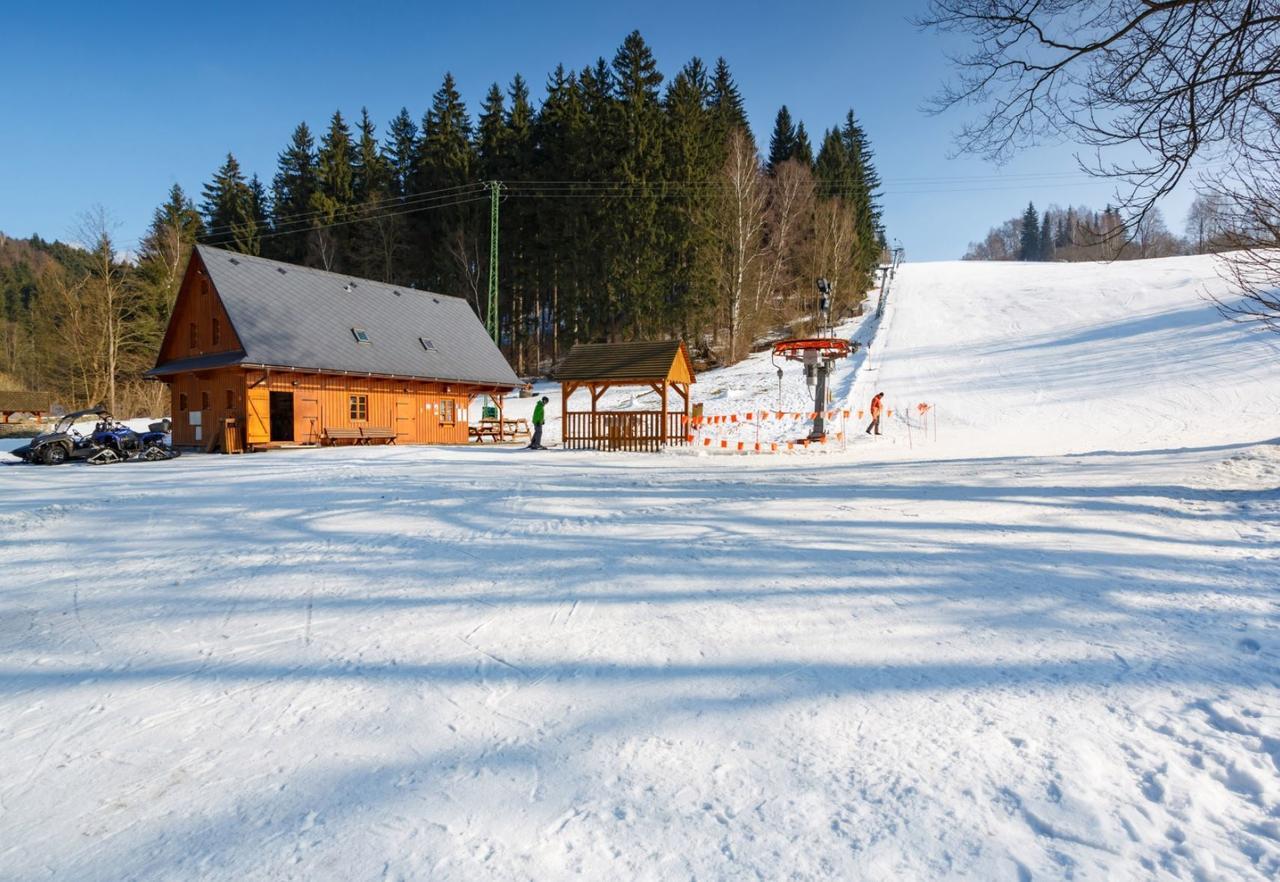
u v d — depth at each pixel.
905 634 4.20
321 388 25.11
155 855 2.32
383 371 26.25
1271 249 10.50
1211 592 4.92
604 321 46.16
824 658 3.87
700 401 34.81
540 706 3.36
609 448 22.03
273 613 4.98
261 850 2.32
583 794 2.60
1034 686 3.44
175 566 6.48
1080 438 22.44
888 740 2.95
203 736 3.17
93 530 8.30
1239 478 10.46
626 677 3.68
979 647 3.97
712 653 3.98
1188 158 9.02
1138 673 3.57
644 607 4.86
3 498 11.11
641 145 44.53
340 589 5.55
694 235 45.09
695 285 45.12
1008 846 2.24
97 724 3.31
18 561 6.82
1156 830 2.29
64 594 5.61
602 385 22.38
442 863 2.21
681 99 48.22
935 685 3.48
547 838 2.33
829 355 22.84
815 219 56.16
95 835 2.44
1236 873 2.07
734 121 62.66
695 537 7.13
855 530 7.34
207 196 59.97
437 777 2.75
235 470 15.38
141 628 4.72
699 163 48.00
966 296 54.50
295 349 24.23
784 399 32.72
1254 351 30.84
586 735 3.06
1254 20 8.07
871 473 13.29
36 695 3.67
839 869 2.14
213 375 24.88
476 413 38.50
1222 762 2.69
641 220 44.09
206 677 3.85
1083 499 9.14
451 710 3.35
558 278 47.38
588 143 45.66
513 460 17.55
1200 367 30.11
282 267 27.83
